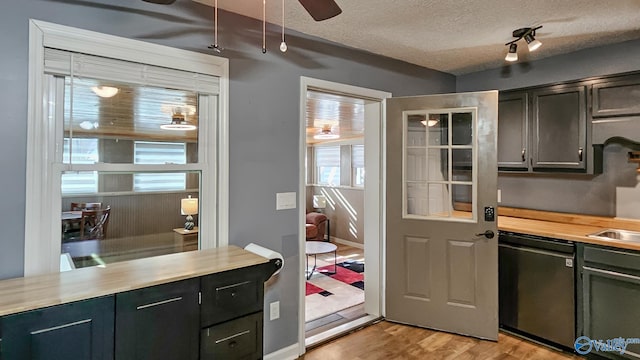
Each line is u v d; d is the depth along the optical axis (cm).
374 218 315
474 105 275
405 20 230
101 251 187
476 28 244
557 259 254
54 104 168
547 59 311
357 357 247
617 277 226
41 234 165
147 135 197
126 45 181
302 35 252
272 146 238
